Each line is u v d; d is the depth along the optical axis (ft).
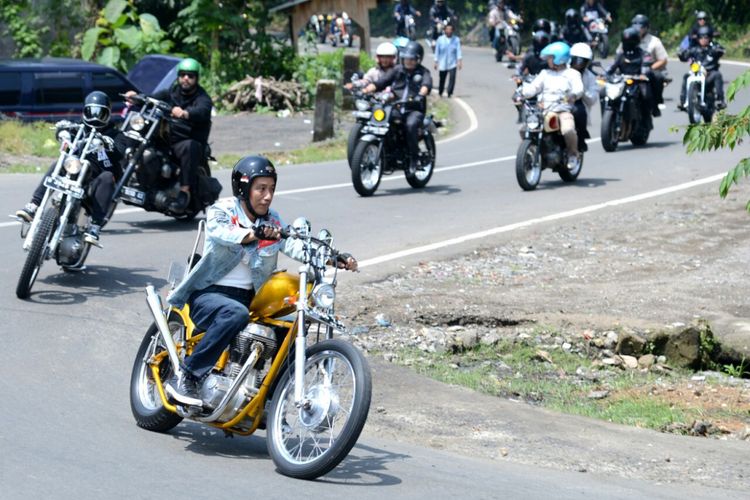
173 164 71.20
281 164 114.32
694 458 38.60
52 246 53.11
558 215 83.66
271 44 178.70
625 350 54.70
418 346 53.31
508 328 56.49
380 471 33.63
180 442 35.81
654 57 122.01
